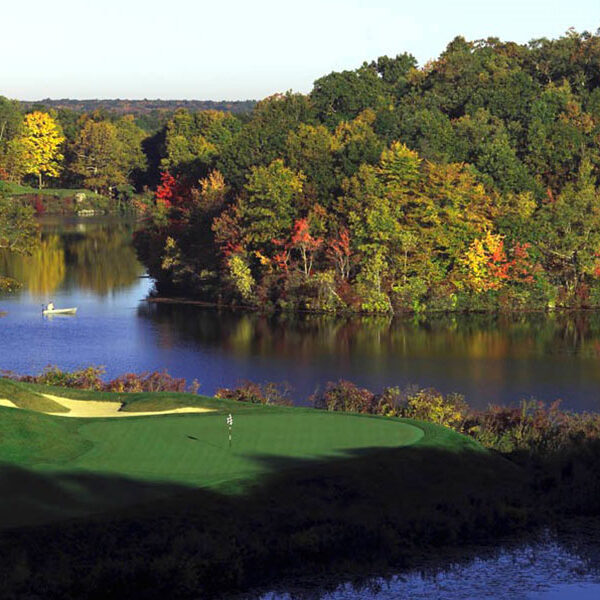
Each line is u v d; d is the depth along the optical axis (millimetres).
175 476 34344
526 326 99625
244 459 36438
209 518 31562
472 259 109875
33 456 35344
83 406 47750
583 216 114500
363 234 110312
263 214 115000
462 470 38312
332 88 188500
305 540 31266
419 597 29312
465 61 183000
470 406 64562
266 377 73500
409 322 102000
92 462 35406
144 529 30359
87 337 89812
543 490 38312
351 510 33719
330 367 78000
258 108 195375
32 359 79188
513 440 46062
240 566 29766
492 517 34938
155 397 47969
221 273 116000
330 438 39531
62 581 27500
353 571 30703
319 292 108062
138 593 28000
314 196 119562
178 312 106188
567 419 51125
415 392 61562
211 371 75875
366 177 116125
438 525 33750
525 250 112000
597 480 38688
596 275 111875
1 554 28109
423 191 116000
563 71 181000
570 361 80812
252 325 98875
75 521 30094
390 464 36938
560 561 32125
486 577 30656
